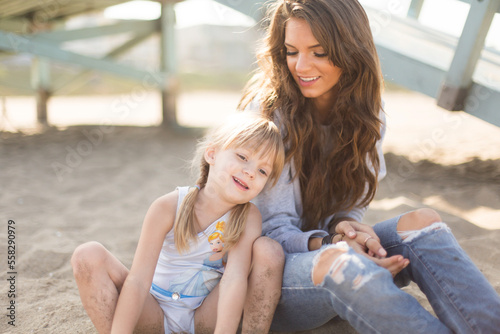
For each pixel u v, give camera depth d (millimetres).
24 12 5805
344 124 1616
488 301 1302
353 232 1398
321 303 1332
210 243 1452
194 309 1484
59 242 2479
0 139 5301
